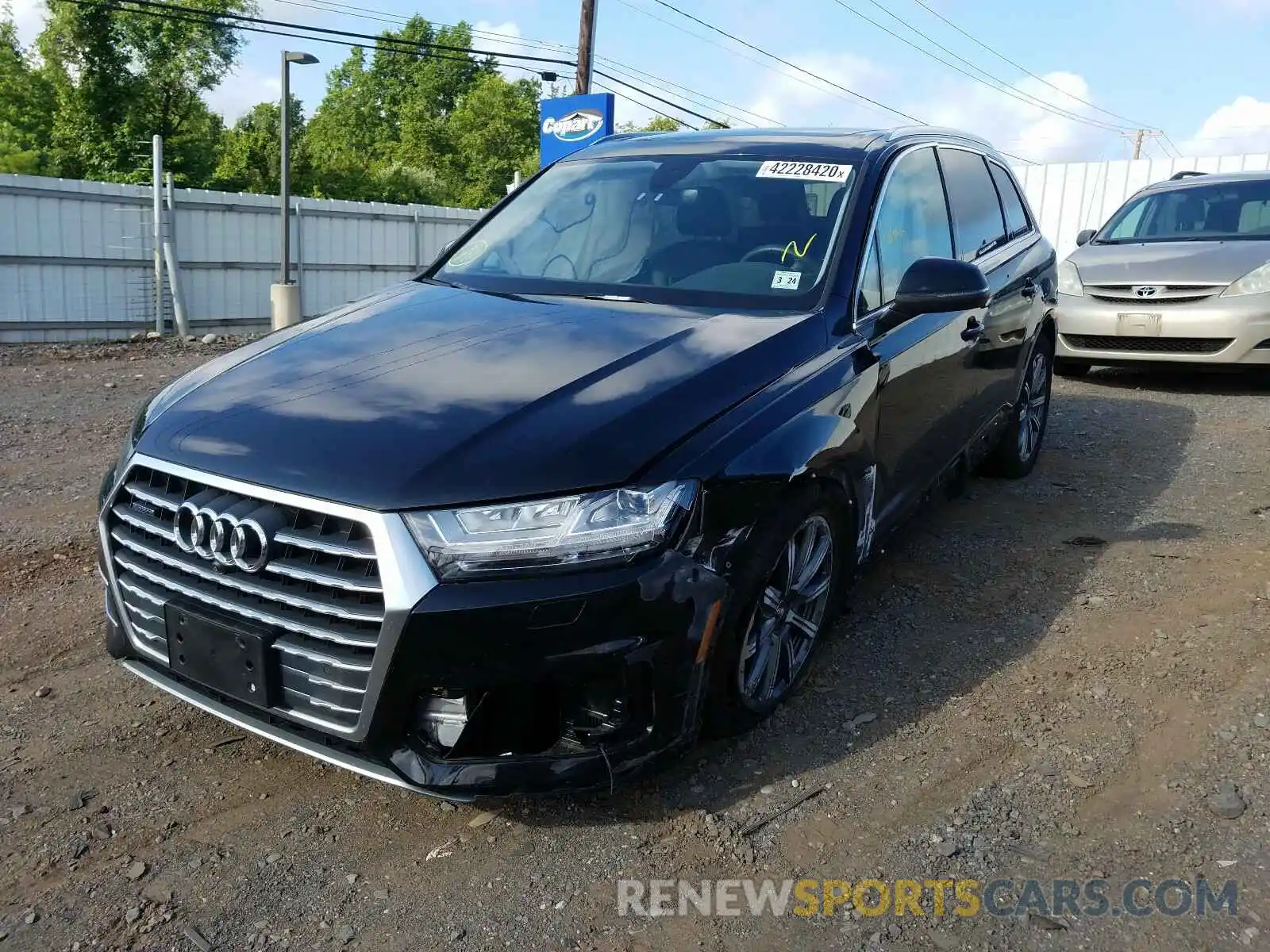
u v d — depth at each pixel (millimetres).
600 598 2373
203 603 2562
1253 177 9156
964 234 4672
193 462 2545
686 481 2518
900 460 3766
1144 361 8305
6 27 39469
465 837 2674
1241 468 5945
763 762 2979
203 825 2721
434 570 2299
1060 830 2676
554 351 2951
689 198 3902
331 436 2504
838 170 3854
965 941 2305
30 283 14039
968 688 3402
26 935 2320
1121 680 3428
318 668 2418
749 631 2783
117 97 37094
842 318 3363
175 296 15148
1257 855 2557
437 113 64438
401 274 18469
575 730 2506
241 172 38062
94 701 3348
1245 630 3742
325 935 2336
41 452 6742
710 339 3053
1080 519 5082
